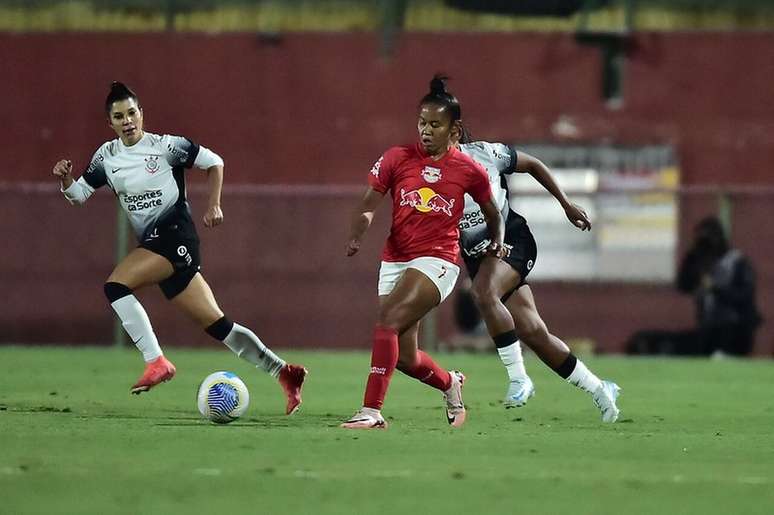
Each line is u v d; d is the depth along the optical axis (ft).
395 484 82.84
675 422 129.29
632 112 267.39
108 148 125.70
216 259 260.83
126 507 74.49
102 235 260.62
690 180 266.98
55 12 281.13
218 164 126.52
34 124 270.05
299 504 75.97
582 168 268.00
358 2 282.97
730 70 266.77
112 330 260.01
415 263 110.93
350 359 229.04
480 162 122.21
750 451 102.99
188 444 100.89
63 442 101.76
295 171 270.05
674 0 282.56
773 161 265.95
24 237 260.62
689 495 80.43
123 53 270.46
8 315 260.83
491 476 86.48
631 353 253.44
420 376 117.08
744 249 254.27
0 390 155.63
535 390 168.66
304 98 270.05
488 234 123.54
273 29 275.59
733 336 240.12
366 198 111.04
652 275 258.98
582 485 83.56
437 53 269.64
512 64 268.82
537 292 261.24
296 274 260.62
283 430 111.65
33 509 73.67
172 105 270.26
